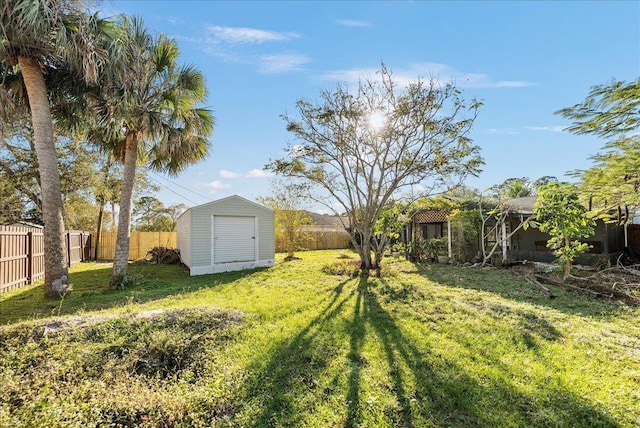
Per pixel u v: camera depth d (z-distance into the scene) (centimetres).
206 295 625
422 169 883
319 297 587
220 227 999
